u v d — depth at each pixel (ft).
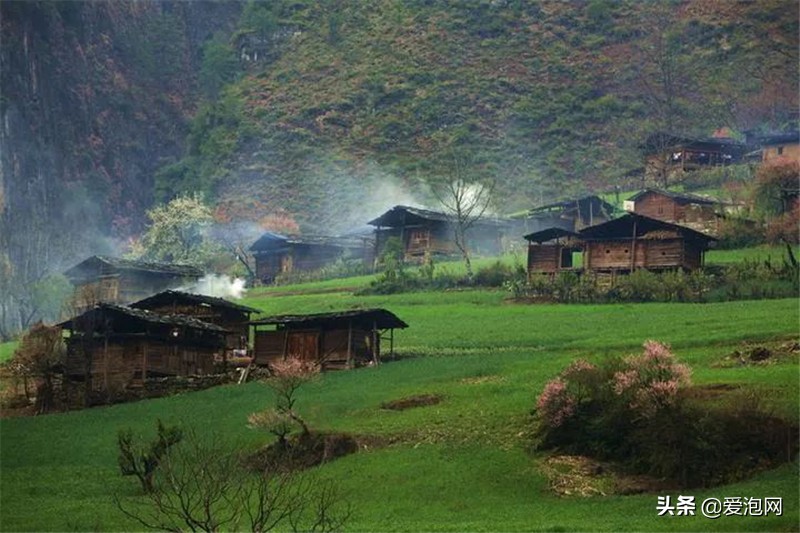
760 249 650.84
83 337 469.16
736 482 287.07
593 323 501.97
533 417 342.64
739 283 550.36
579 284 581.12
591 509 274.36
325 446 332.19
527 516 270.26
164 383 460.55
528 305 575.79
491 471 306.14
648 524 256.73
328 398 395.75
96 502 307.58
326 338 465.88
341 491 299.79
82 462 355.15
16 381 478.59
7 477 336.08
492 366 426.92
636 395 304.91
